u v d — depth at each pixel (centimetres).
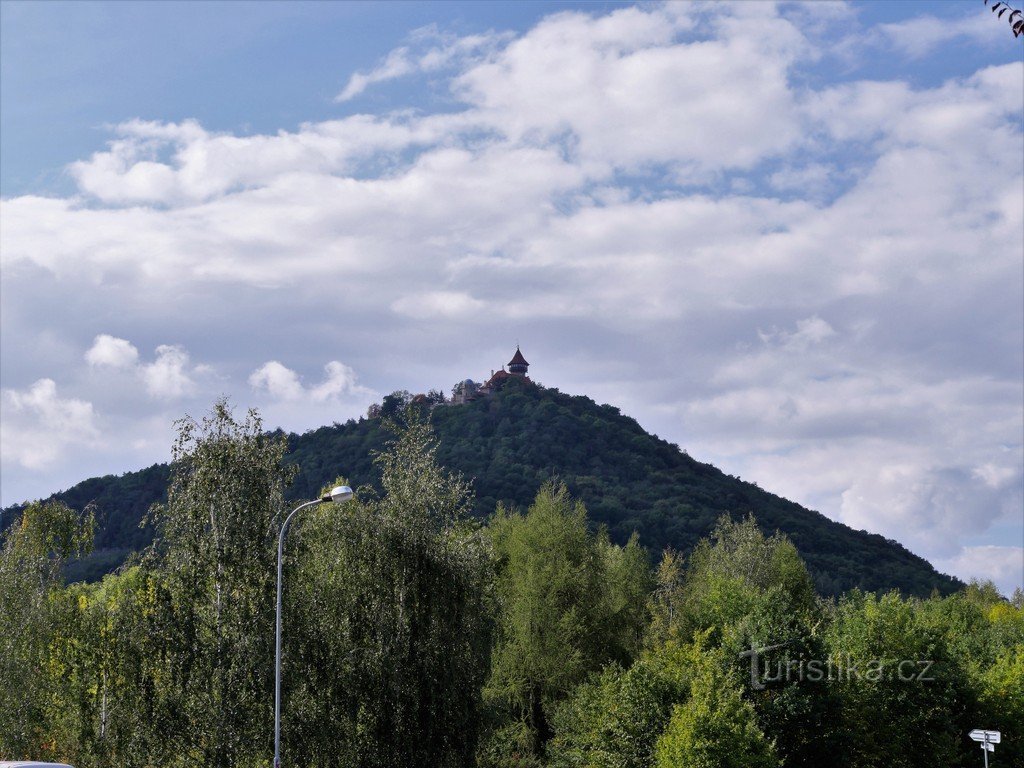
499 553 7094
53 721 4403
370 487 4469
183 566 3831
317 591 4062
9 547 4906
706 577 8825
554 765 5166
